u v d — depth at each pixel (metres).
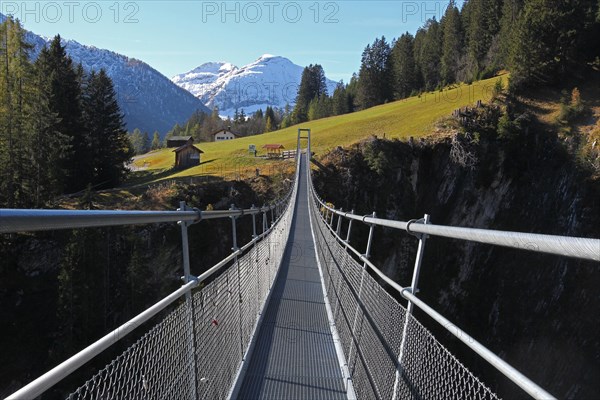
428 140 37.91
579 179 35.38
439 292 31.50
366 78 84.50
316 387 4.01
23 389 1.07
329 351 4.94
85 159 36.56
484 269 32.03
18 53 30.72
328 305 6.84
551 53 47.19
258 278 6.14
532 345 30.41
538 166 37.31
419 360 2.12
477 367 20.70
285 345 5.09
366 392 3.43
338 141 47.88
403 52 84.12
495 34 73.38
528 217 36.59
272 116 116.19
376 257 31.36
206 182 32.56
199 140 109.75
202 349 2.84
